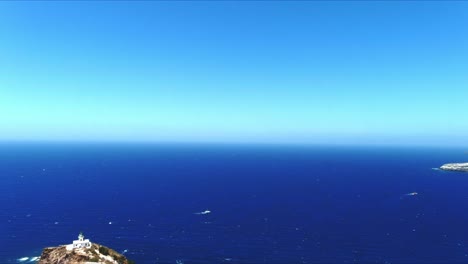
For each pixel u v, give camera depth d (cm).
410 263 14212
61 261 9794
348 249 16000
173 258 14762
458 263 14138
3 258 14338
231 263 14275
